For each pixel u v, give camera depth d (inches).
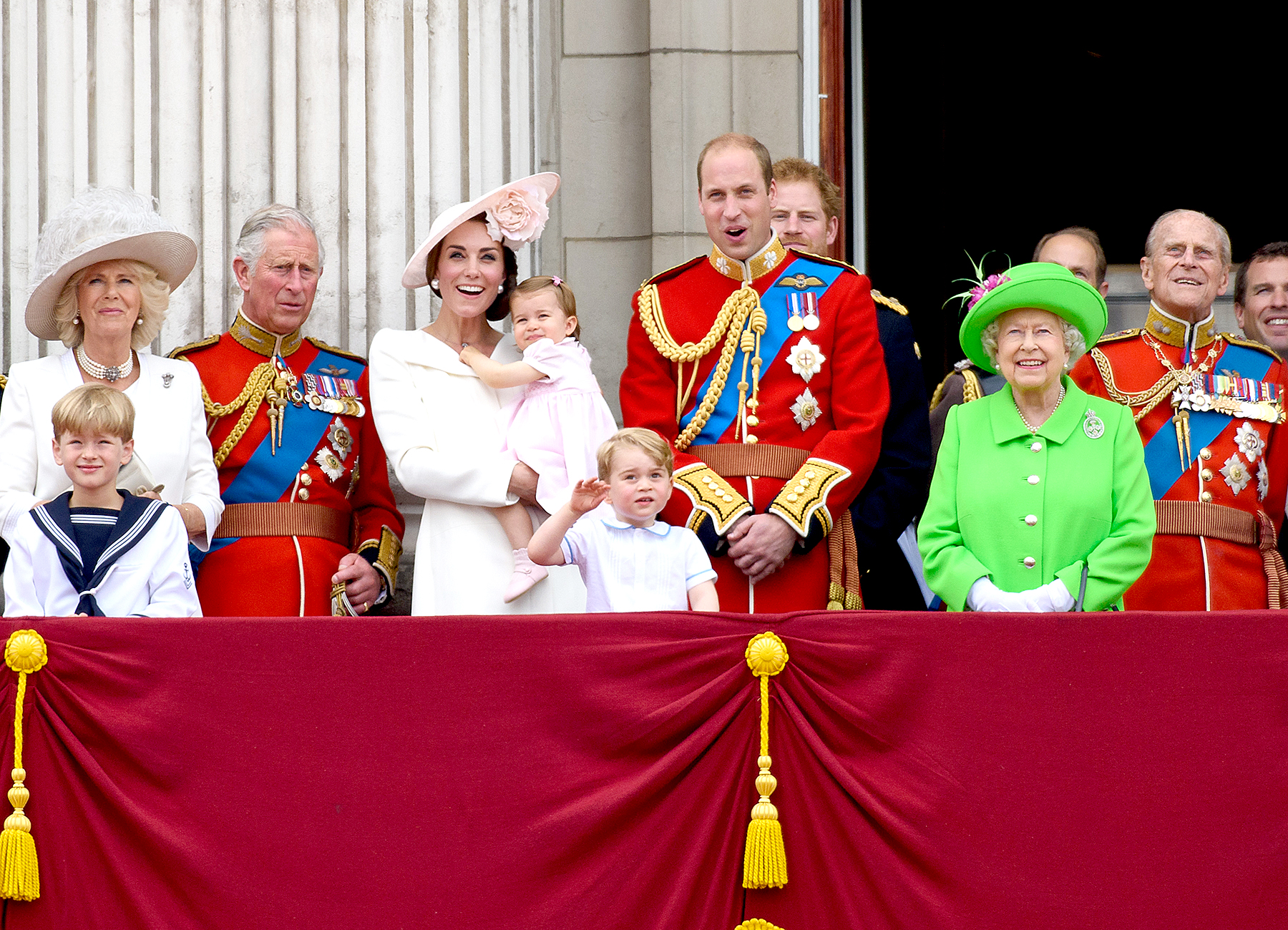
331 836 542.9
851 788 538.6
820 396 694.5
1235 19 1258.0
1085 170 1269.7
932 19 1198.3
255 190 871.1
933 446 814.5
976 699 544.7
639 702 545.3
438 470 669.3
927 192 1200.2
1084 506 636.7
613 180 900.6
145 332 715.4
